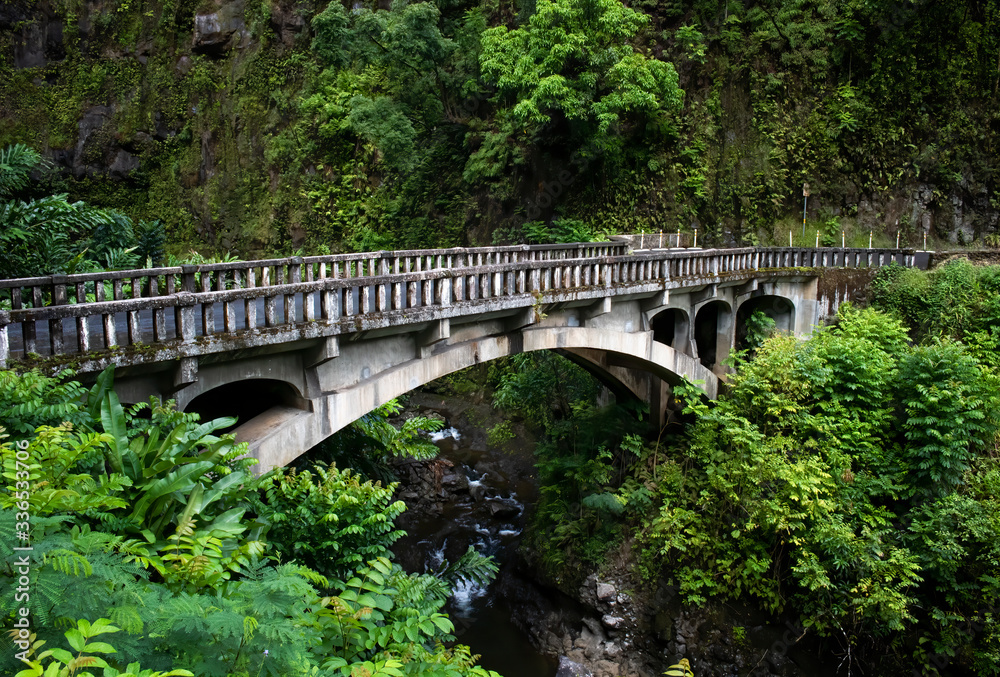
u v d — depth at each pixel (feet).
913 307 74.13
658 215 98.27
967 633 49.08
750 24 104.53
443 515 70.13
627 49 82.94
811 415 60.39
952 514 50.72
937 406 54.49
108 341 27.68
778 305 79.15
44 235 45.39
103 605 13.07
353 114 92.17
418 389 100.12
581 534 60.39
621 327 60.18
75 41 138.62
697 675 51.90
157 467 23.93
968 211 101.76
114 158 136.36
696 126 101.65
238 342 31.60
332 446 50.19
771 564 55.42
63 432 20.22
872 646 50.96
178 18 135.44
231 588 18.25
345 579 30.09
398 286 39.32
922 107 102.17
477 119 102.47
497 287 45.65
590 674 52.19
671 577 57.41
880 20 102.12
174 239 132.98
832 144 102.22
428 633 21.22
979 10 101.55
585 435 70.03
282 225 123.24
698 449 62.34
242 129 128.88
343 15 89.45
